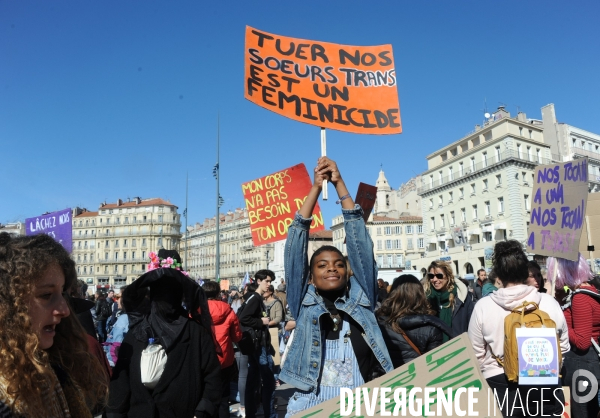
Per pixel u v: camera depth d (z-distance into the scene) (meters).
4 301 1.59
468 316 5.21
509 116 53.00
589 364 4.07
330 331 2.93
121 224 122.19
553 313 3.27
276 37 4.51
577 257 4.81
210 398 3.10
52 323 1.73
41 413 1.61
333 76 4.52
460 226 54.53
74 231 125.94
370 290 3.00
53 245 1.80
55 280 1.74
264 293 8.17
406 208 81.44
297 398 2.84
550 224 5.51
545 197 5.72
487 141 51.47
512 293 3.23
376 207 86.69
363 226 3.09
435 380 2.11
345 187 3.19
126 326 4.69
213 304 5.06
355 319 2.84
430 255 54.59
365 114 4.46
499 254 3.41
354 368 2.81
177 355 3.03
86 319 4.45
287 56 4.48
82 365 2.04
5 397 1.52
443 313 5.40
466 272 48.34
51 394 1.71
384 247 76.25
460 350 2.12
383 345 2.83
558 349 3.05
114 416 2.93
